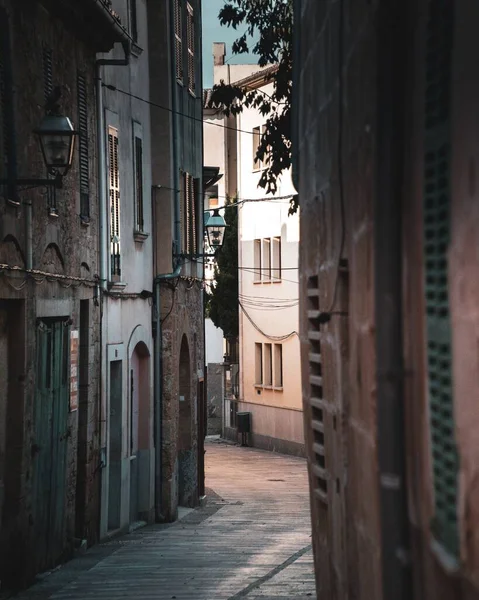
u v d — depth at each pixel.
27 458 12.34
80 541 15.23
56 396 13.86
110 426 17.89
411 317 4.00
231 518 21.05
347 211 5.62
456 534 3.35
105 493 16.88
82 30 15.24
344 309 5.89
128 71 18.94
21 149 12.28
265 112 16.28
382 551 4.23
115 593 11.36
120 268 17.92
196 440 23.88
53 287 13.65
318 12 7.03
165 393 20.69
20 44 12.37
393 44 4.16
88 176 15.79
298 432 40.09
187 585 11.77
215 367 52.44
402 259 4.16
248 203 43.88
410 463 4.05
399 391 4.16
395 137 4.17
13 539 11.98
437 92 3.65
